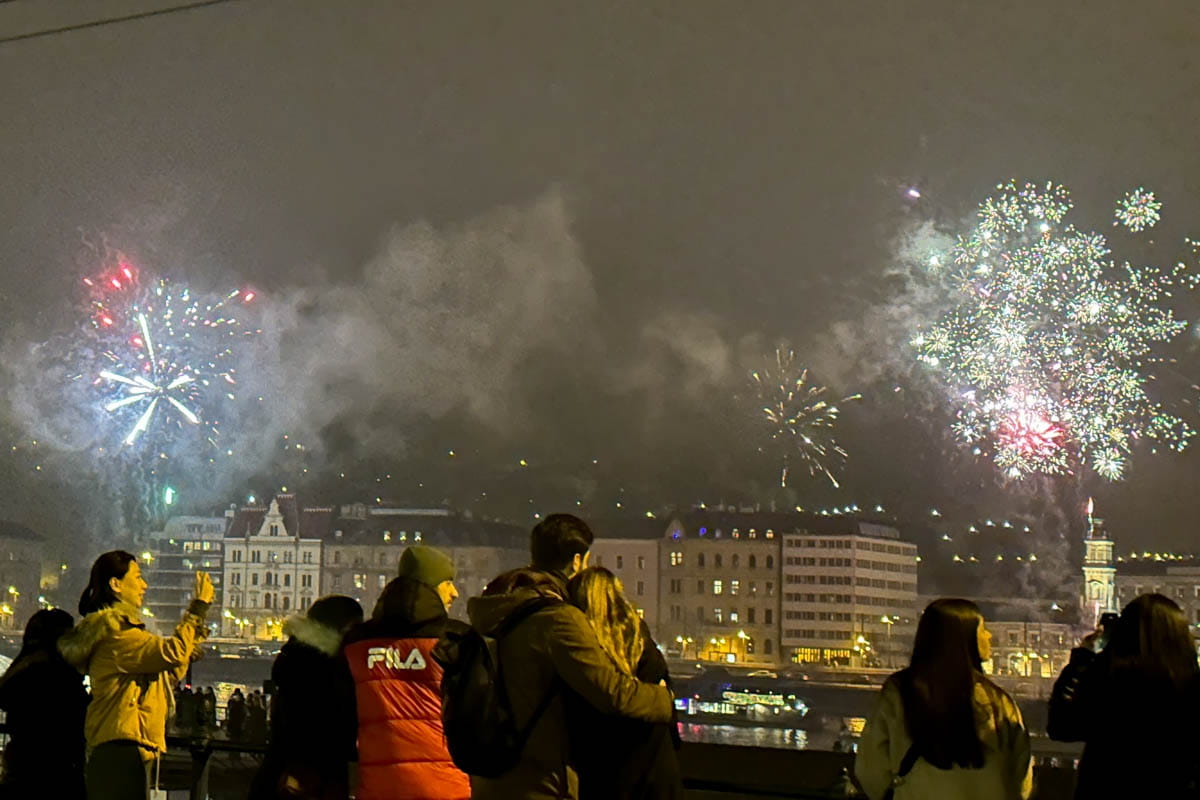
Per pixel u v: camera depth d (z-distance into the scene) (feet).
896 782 31.68
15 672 43.19
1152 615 31.78
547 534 34.30
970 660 31.71
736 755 54.80
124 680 41.45
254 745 46.80
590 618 32.53
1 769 44.91
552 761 32.09
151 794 44.19
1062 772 53.11
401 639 35.83
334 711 36.29
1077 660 33.65
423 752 35.27
